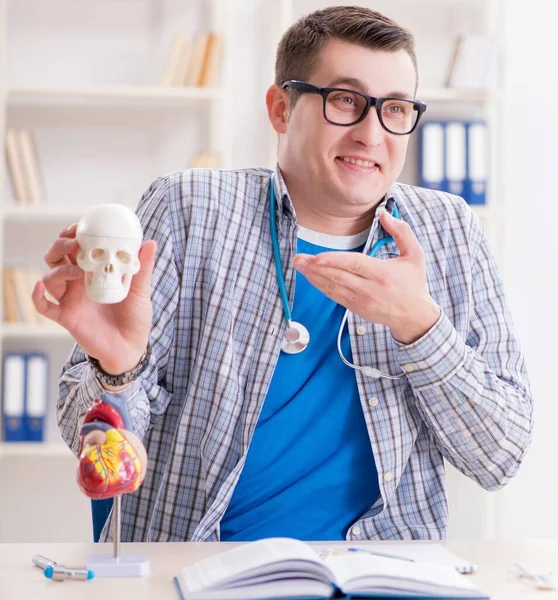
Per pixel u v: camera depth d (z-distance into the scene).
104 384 1.26
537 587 1.09
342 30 1.50
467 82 3.33
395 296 1.32
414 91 1.55
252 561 1.04
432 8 3.51
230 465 1.48
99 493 1.09
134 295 1.20
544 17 3.58
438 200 1.67
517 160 3.60
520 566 1.16
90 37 3.45
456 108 3.52
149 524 1.50
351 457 1.50
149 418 1.40
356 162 1.49
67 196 3.47
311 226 1.59
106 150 3.48
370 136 1.47
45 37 3.44
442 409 1.42
